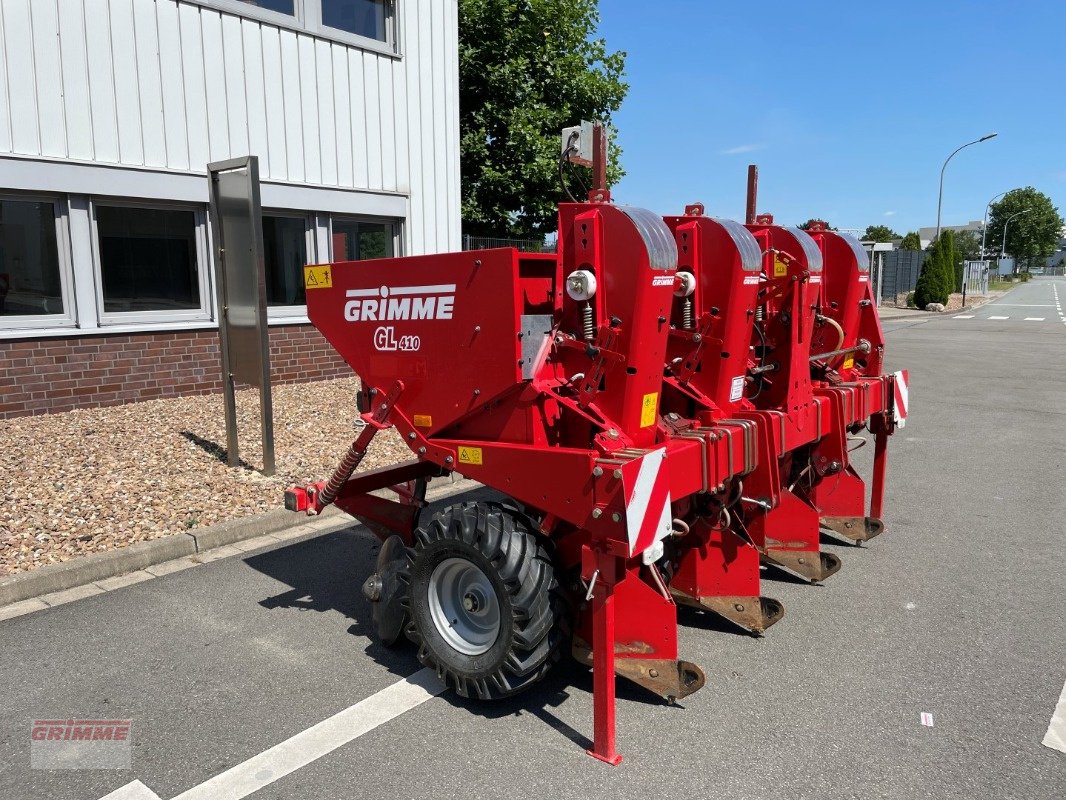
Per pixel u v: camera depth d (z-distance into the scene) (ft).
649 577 11.54
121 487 18.93
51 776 9.41
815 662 12.25
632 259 9.76
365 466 21.74
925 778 9.31
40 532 16.37
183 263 28.86
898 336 76.69
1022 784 9.20
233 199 19.77
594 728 9.75
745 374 13.37
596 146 10.28
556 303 10.66
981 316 107.04
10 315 24.39
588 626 11.17
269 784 9.27
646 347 10.00
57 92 24.40
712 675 11.86
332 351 33.68
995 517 19.66
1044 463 25.48
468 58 55.21
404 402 11.89
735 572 13.38
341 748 9.99
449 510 11.14
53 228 25.23
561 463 9.87
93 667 12.05
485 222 59.82
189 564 16.31
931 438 29.68
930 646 12.73
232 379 20.92
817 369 16.65
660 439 10.92
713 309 12.52
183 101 27.53
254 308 19.61
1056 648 12.62
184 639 13.00
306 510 13.61
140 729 10.41
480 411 11.07
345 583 15.38
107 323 26.66
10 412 24.38
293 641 12.98
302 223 32.50
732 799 8.95
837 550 17.39
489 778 9.36
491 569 10.29
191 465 20.92
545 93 60.49
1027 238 311.06
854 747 9.95
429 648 11.30
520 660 10.30
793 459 16.15
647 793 9.05
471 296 10.69
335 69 32.24
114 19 25.49
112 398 26.68
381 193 34.50
